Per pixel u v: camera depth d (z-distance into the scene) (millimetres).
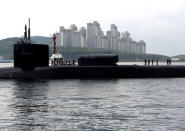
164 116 21406
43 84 44031
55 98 30422
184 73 58281
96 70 53844
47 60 53594
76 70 53406
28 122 19609
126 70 54844
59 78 52938
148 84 44844
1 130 17703
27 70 52875
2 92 35219
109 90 37344
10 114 22141
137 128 18156
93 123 19406
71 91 36188
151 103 27266
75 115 21766
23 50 51875
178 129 17844
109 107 25109
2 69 54219
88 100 29125
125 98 30625
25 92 35188
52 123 19375
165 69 57656
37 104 26578
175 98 30672
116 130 17750
